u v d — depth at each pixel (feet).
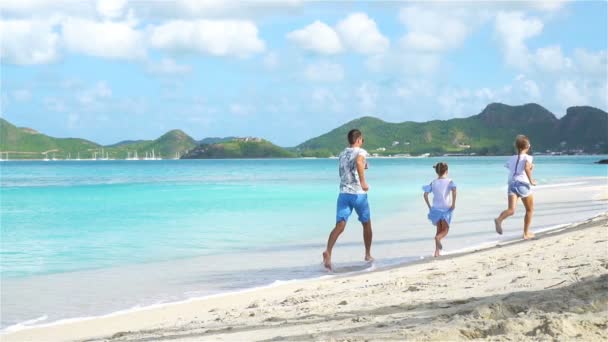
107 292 28.81
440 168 37.86
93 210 73.87
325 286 27.32
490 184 135.13
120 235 50.83
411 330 13.52
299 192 111.34
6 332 21.74
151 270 34.65
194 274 33.32
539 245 34.55
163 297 27.61
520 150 42.32
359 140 36.37
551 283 20.59
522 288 20.29
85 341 18.99
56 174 278.87
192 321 20.76
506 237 44.78
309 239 47.57
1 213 69.72
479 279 23.67
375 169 307.99
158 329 19.58
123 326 21.77
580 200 82.94
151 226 57.06
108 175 255.09
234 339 15.64
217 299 26.32
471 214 65.21
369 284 26.18
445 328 13.24
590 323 12.81
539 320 13.32
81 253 41.42
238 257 39.11
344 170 35.63
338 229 35.04
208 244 45.32
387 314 17.38
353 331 14.76
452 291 21.27
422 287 22.89
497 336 12.31
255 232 52.29
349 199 35.40
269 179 187.11
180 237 49.37
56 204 82.74
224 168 404.57
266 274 32.94
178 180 184.24
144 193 108.37
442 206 37.35
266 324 17.89
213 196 99.50
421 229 52.16
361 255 38.81
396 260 36.01
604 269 22.18
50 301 26.94
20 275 33.30
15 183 165.99
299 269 34.27
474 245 41.16
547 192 101.71
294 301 22.86
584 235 36.96
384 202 83.10
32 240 47.85
